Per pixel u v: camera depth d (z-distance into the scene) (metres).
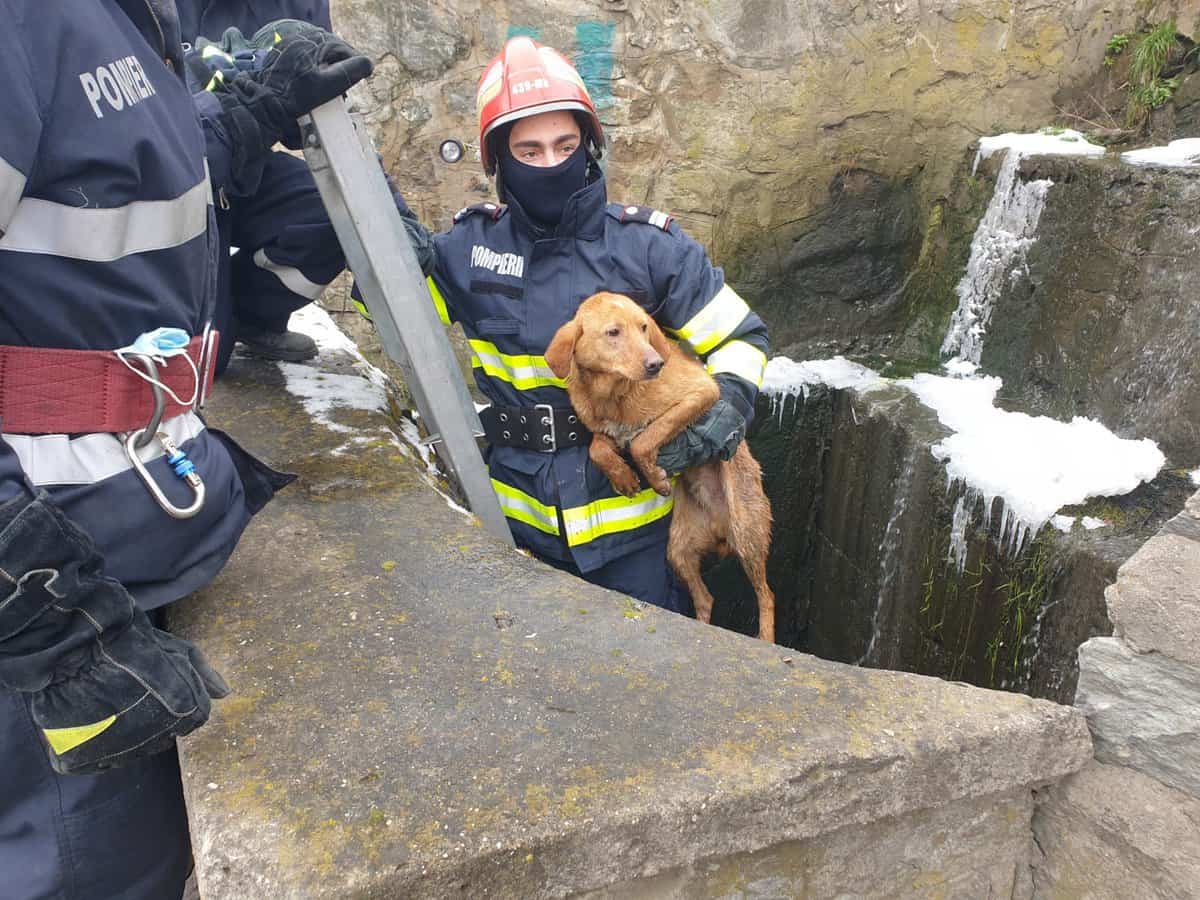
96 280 1.21
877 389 5.11
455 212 5.14
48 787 1.32
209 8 2.90
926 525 4.40
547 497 2.81
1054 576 3.53
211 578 1.50
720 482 3.09
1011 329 4.88
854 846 1.54
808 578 5.96
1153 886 1.55
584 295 2.65
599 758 1.42
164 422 1.39
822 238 5.42
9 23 1.01
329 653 1.68
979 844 1.67
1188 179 3.84
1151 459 3.81
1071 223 4.43
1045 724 1.56
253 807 1.31
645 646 1.72
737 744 1.45
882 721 1.52
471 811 1.31
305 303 2.99
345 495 2.34
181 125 1.36
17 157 1.01
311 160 2.37
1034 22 5.07
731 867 1.44
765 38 4.91
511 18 4.78
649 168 5.11
